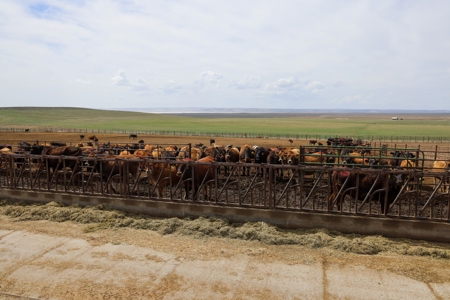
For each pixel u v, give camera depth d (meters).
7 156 11.32
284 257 7.32
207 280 6.42
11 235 8.45
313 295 5.94
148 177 10.12
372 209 11.04
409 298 5.84
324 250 7.62
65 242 8.05
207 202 9.34
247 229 8.41
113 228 8.89
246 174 18.81
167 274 6.63
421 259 7.21
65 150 15.86
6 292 6.02
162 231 8.62
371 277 6.51
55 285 6.25
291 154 18.22
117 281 6.38
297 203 11.70
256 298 5.86
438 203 11.69
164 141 48.28
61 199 10.55
